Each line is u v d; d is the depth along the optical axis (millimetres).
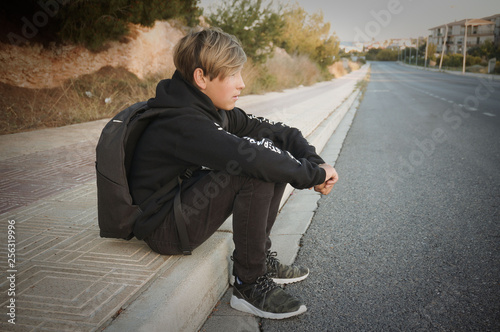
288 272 1955
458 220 2701
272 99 12359
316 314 1696
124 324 1276
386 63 109438
